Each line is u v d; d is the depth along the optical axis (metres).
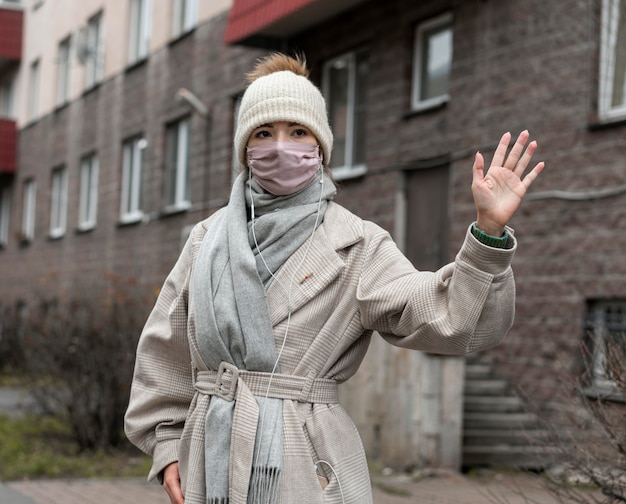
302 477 2.40
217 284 2.52
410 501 7.10
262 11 12.92
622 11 8.80
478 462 8.68
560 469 5.25
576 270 8.90
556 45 9.34
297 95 2.59
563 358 8.93
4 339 16.88
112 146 19.75
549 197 9.24
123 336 9.66
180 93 15.29
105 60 20.38
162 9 17.72
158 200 17.41
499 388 9.48
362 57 12.62
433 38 11.37
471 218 10.31
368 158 12.06
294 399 2.45
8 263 26.09
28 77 25.48
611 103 8.91
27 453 9.22
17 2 26.59
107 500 7.18
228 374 2.48
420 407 8.38
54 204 23.38
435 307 2.36
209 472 2.44
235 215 2.58
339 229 2.54
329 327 2.48
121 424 9.61
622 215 8.48
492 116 10.11
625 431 4.27
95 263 20.19
